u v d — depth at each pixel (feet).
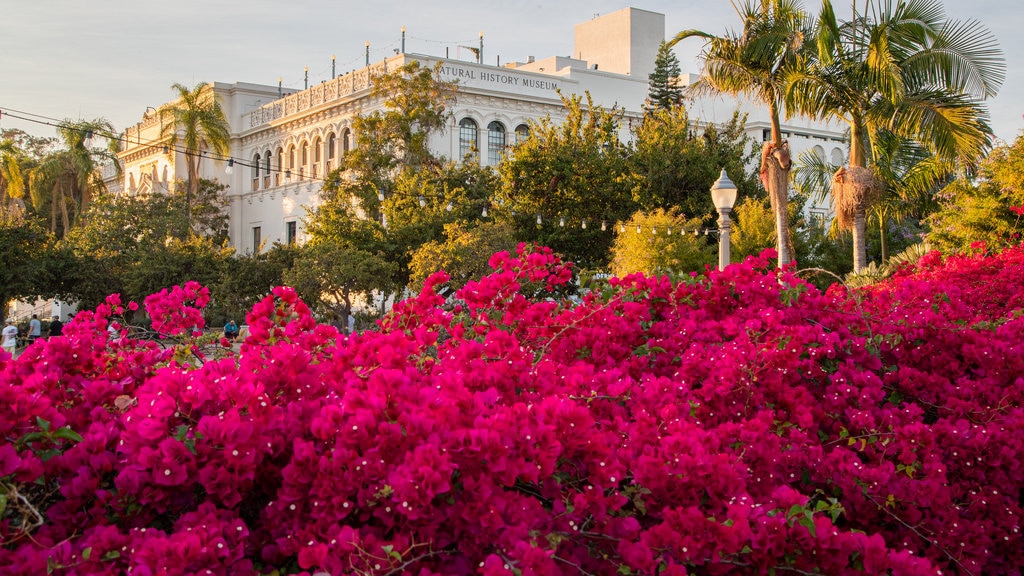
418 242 129.80
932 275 33.63
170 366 16.65
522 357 15.11
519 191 119.14
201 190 198.29
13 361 14.89
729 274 21.98
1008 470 15.58
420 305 19.35
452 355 16.10
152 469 10.62
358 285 115.75
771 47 68.03
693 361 16.28
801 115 70.08
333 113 192.85
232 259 137.18
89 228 156.46
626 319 19.89
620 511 12.00
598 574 11.15
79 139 201.46
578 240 116.57
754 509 11.62
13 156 214.69
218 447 10.80
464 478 10.50
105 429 11.75
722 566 11.07
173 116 195.00
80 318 20.29
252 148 225.35
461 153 173.88
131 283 132.87
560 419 11.62
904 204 94.17
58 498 11.79
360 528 10.67
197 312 22.88
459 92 170.30
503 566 9.57
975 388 17.81
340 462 10.37
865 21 66.03
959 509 14.94
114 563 9.49
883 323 20.27
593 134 123.54
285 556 10.50
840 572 11.02
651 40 213.05
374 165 152.76
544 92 183.11
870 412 15.83
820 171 100.12
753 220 103.96
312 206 197.98
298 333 16.79
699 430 12.83
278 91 235.20
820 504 11.64
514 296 20.25
